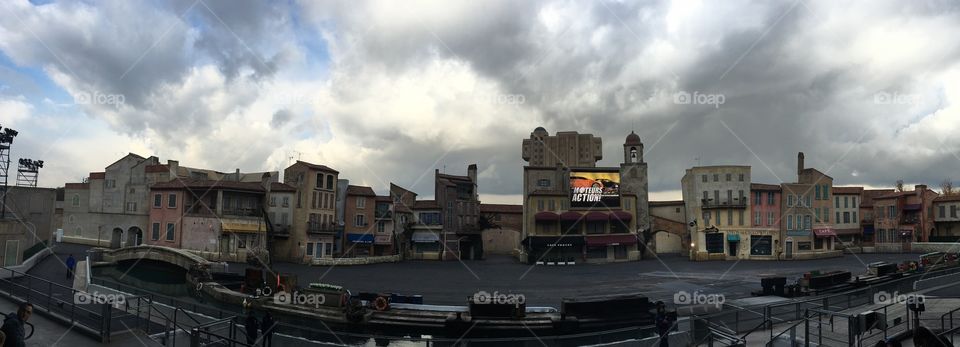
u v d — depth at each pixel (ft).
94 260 160.66
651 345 63.67
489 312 74.79
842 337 62.28
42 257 151.84
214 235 198.70
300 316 79.15
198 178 248.11
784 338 60.59
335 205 237.45
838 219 280.51
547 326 71.77
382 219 256.11
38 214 160.76
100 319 60.34
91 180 234.58
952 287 112.06
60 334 59.31
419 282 159.02
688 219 267.39
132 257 154.30
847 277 119.03
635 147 279.28
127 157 226.38
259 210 219.82
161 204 210.59
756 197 258.16
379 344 69.97
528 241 253.03
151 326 65.62
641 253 264.11
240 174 261.24
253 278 102.42
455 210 271.90
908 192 285.23
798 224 259.19
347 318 75.41
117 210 225.15
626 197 265.95
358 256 244.42
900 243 279.69
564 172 272.92
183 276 143.74
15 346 35.86
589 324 71.67
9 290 81.10
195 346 50.31
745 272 190.39
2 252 117.80
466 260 262.06
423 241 260.21
